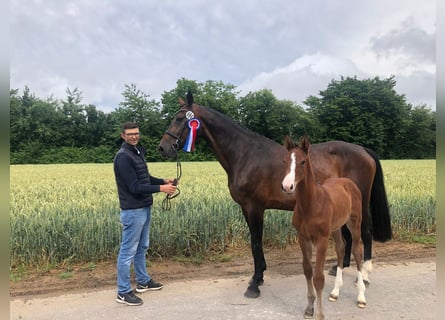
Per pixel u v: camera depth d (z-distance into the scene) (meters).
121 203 4.36
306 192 3.78
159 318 3.84
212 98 44.47
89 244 5.75
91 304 4.26
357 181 5.45
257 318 3.84
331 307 4.12
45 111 45.25
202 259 6.04
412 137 50.59
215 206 6.81
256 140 5.03
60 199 7.91
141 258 4.65
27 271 5.42
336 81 54.53
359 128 49.34
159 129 42.97
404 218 7.42
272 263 5.86
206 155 31.64
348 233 5.46
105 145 45.25
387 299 4.27
